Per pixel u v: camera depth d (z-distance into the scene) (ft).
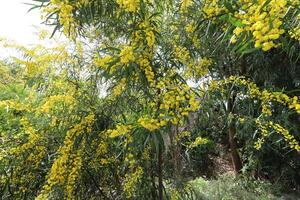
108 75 5.38
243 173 11.87
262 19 2.98
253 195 10.52
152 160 7.14
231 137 12.58
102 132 6.47
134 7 5.03
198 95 5.84
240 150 13.41
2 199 6.63
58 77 6.62
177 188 7.19
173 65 6.21
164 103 5.09
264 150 11.69
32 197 6.71
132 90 6.19
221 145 16.08
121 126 4.92
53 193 6.08
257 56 9.32
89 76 6.79
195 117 7.37
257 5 3.12
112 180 7.26
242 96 8.64
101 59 5.35
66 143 6.06
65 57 6.36
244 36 3.59
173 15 7.05
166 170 7.79
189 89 5.36
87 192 7.07
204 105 6.66
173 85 5.38
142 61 5.29
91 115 6.34
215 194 10.36
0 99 8.00
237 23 3.47
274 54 10.15
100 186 7.34
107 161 6.69
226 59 8.70
